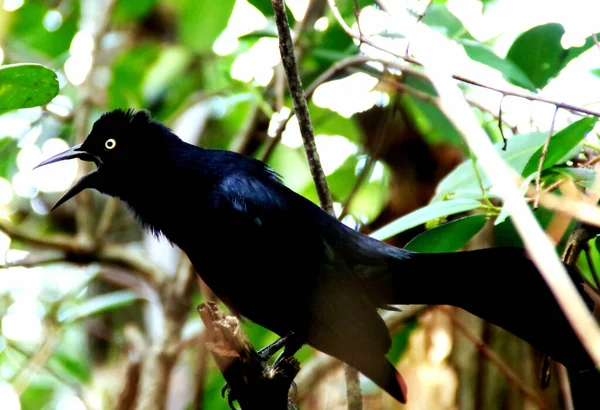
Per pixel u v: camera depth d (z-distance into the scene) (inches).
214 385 474.3
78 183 370.3
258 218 328.5
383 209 457.7
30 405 561.9
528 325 298.8
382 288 323.9
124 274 521.3
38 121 527.2
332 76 403.2
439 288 313.3
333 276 318.7
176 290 487.2
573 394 295.3
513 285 302.2
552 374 391.2
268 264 324.8
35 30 545.0
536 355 400.2
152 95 553.3
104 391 506.9
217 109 557.0
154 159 352.5
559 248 322.0
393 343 424.2
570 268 265.7
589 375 293.3
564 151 274.5
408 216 288.4
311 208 334.0
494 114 354.6
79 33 535.5
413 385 411.2
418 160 448.8
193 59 550.6
